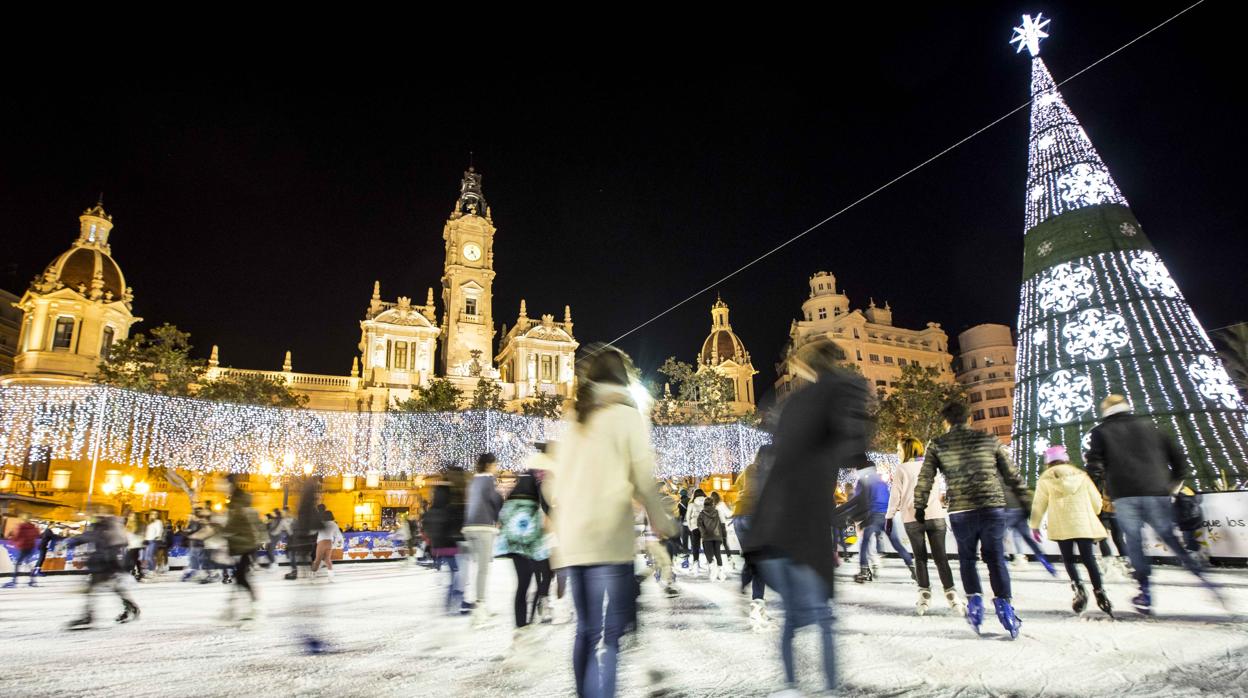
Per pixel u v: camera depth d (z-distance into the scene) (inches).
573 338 2775.6
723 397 2391.7
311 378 2381.9
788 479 120.0
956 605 262.7
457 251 2773.1
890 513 286.7
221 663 206.1
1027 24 691.4
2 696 164.7
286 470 1808.6
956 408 228.8
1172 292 603.8
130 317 2217.0
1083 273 616.4
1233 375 890.1
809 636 207.0
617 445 130.5
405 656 216.1
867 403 122.4
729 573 556.1
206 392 1923.0
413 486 2022.6
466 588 320.8
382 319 2493.8
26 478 1713.8
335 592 490.3
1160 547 462.9
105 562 327.3
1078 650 187.6
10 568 733.9
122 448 1632.6
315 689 168.1
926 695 144.9
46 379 1911.9
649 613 300.0
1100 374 588.1
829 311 3174.2
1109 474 244.8
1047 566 371.9
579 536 125.5
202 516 736.3
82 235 2284.7
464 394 2503.7
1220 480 533.6
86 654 227.6
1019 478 218.1
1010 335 3383.4
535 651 216.5
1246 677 153.7
